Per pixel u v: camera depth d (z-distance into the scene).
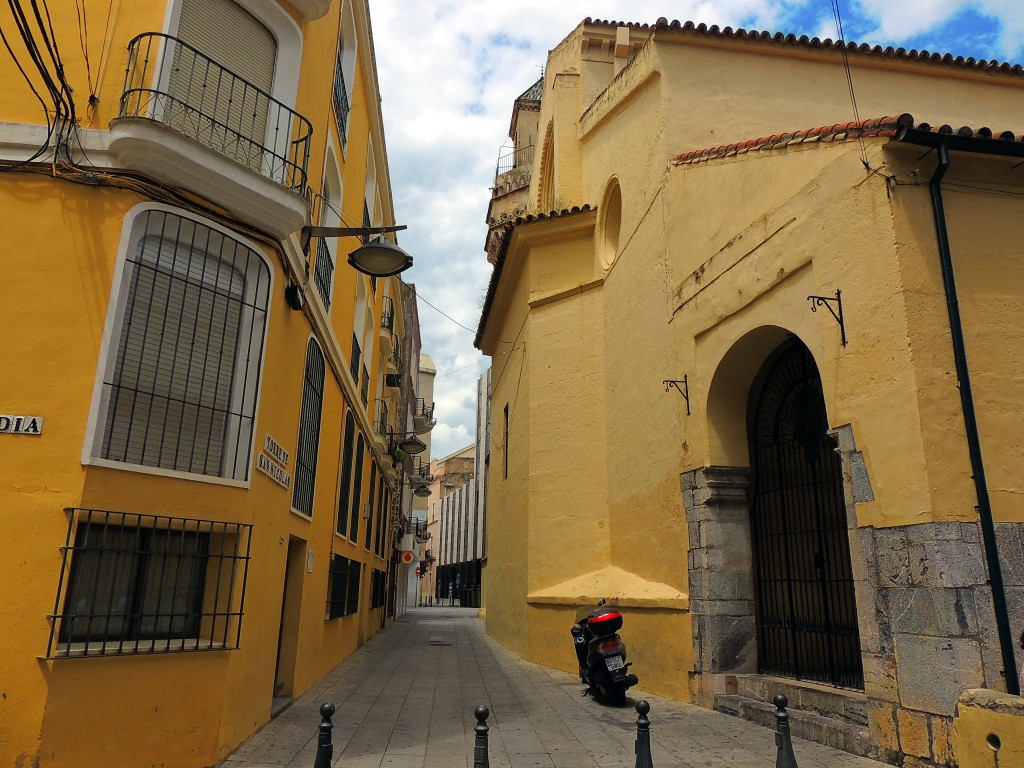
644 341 10.78
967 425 5.68
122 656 5.00
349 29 11.05
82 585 5.09
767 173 7.98
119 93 5.81
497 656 13.67
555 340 13.50
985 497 5.52
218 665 5.62
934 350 5.80
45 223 5.41
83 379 5.21
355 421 14.42
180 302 5.93
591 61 15.58
